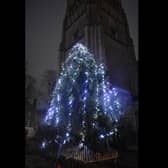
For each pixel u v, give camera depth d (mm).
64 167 2396
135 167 2369
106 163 2389
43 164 2365
